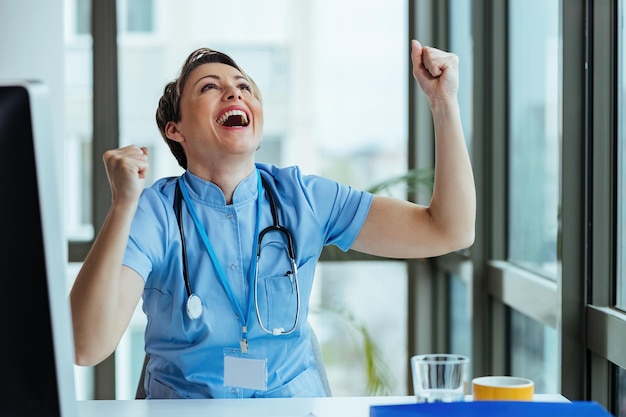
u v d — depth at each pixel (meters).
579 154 2.24
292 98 4.02
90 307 1.54
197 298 1.74
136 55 3.87
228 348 1.76
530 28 2.89
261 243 1.82
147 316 1.84
